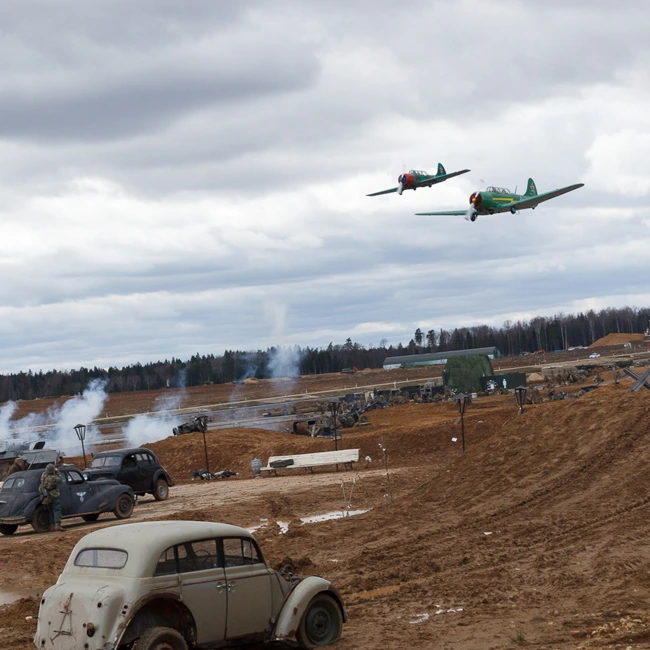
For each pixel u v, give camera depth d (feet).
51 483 84.07
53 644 31.71
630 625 38.22
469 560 57.26
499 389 284.20
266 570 35.99
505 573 52.80
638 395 96.94
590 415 94.53
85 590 31.63
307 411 294.66
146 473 107.76
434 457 148.87
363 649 37.19
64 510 86.22
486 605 45.27
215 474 151.23
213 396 533.14
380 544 64.80
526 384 310.24
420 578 53.21
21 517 83.15
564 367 350.23
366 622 42.45
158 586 31.89
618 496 73.51
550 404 103.35
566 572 51.67
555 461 85.97
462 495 82.12
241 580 34.76
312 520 84.69
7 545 75.66
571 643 36.76
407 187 215.51
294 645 38.14
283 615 36.11
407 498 85.35
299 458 135.95
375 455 155.33
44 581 59.67
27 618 46.91
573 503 73.41
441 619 42.65
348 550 63.77
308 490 107.04
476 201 197.88
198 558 33.76
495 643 37.50
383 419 233.55
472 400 250.78
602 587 47.57
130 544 32.53
